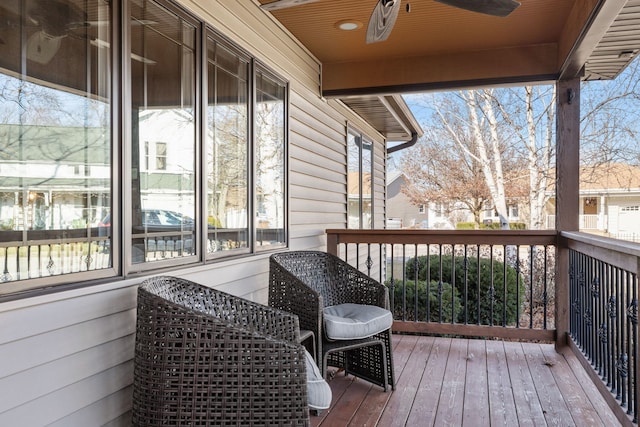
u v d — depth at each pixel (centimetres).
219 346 188
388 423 271
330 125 567
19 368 171
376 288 346
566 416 279
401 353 398
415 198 1407
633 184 1187
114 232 218
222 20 310
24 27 185
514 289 573
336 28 409
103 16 215
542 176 1178
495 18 377
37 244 186
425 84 474
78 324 197
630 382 249
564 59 386
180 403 187
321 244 529
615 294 275
